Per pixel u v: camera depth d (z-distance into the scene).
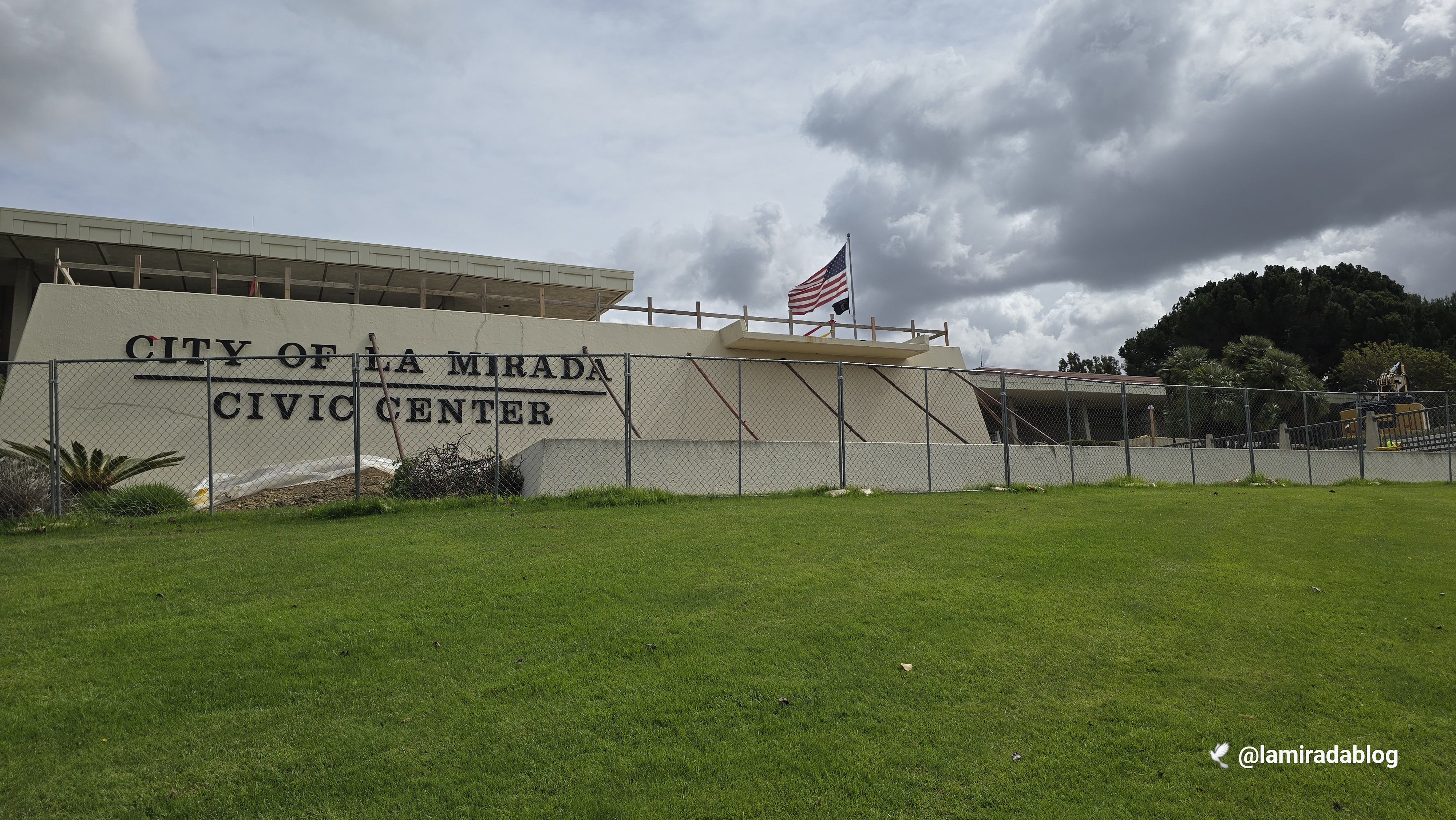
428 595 8.30
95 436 17.75
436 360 20.88
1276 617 7.95
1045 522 12.45
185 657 6.65
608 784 4.94
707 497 15.40
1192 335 51.97
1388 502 15.19
